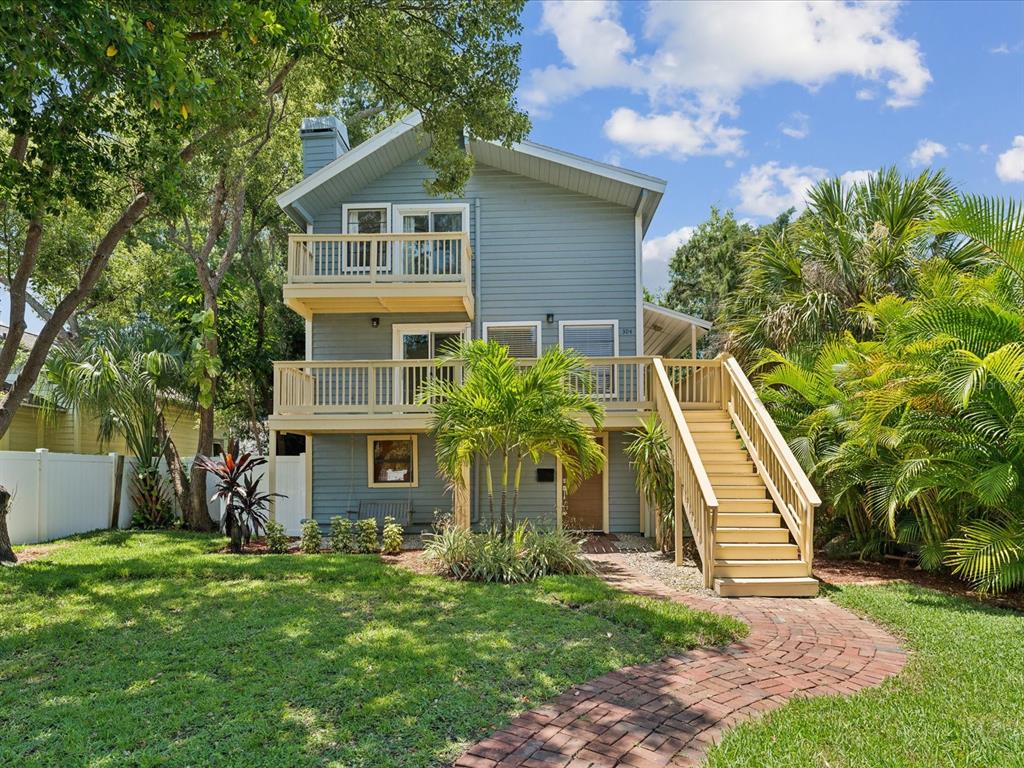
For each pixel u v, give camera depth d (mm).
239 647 5609
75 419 17688
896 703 4508
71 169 7824
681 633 6020
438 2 10531
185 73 6137
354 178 14570
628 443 14055
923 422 8203
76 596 7535
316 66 11117
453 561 8922
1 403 9680
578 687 4805
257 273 20188
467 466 11445
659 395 11617
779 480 9500
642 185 13547
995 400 7605
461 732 4027
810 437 10453
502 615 6633
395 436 14367
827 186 13047
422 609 6895
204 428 15266
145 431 15305
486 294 14711
